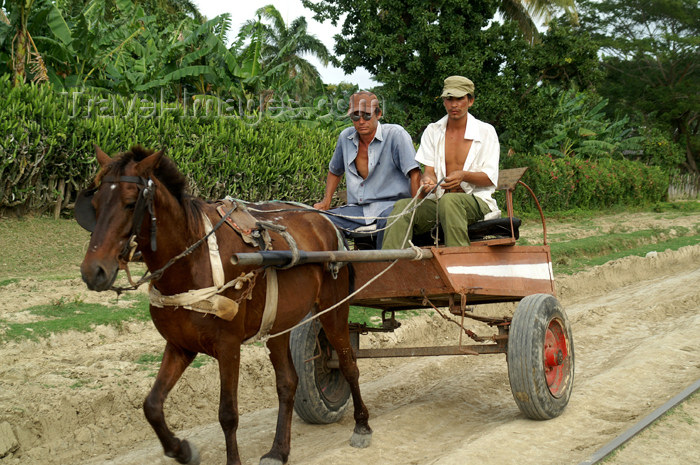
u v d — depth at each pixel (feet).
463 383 23.06
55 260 35.94
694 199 136.36
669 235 68.33
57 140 40.81
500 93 68.28
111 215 11.68
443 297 18.71
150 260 12.91
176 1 101.14
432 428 18.33
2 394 17.79
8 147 38.55
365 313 30.71
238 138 48.75
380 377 24.98
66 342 23.38
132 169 12.07
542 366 17.24
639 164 111.24
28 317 24.68
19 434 16.43
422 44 67.00
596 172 93.40
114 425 18.35
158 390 13.66
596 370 24.50
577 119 100.07
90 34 49.32
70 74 50.72
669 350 24.56
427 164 19.93
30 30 47.11
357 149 19.63
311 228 16.80
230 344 13.60
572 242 56.29
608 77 146.92
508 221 18.02
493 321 18.60
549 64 73.26
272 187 52.11
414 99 70.49
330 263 16.69
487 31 68.44
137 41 55.57
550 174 82.23
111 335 24.70
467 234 17.90
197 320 13.25
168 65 55.98
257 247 14.42
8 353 21.34
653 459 14.70
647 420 16.85
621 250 59.06
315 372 18.80
